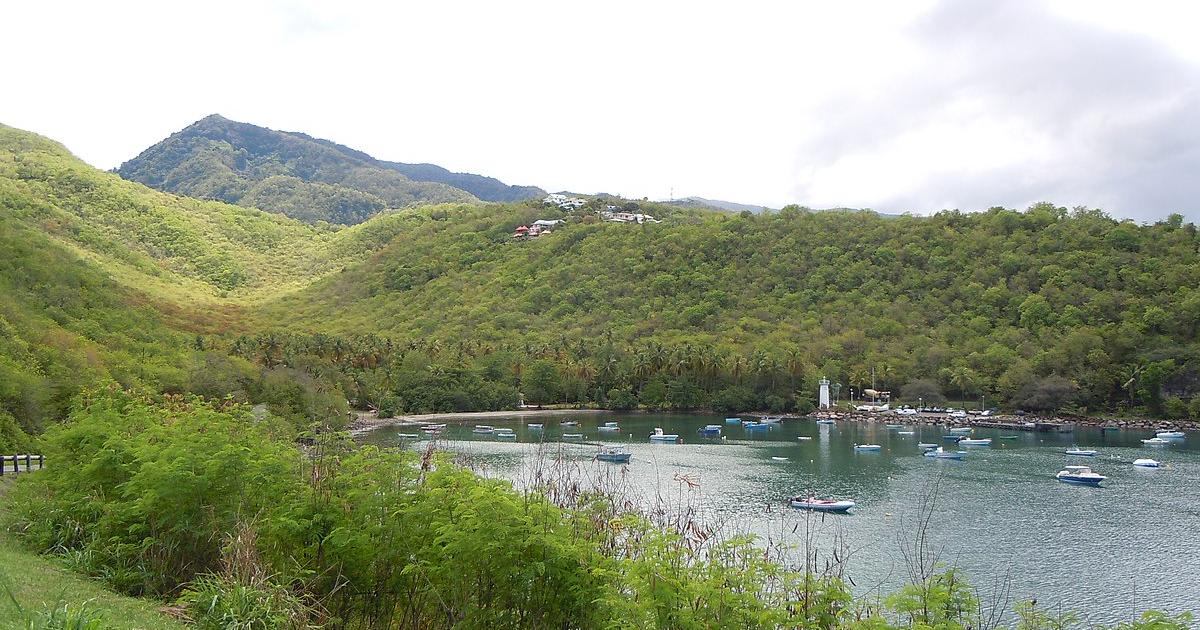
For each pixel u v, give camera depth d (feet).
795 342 483.51
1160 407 386.73
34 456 109.70
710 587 32.78
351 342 431.84
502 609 39.86
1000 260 524.11
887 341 478.59
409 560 42.04
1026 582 122.31
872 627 33.76
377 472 45.37
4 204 524.11
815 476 223.30
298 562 45.60
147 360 230.07
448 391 414.21
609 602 33.88
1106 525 161.07
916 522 160.45
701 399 441.27
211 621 39.60
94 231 599.57
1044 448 297.33
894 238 585.63
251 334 425.28
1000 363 424.87
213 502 50.03
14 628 32.04
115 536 54.34
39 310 229.04
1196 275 449.89
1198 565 133.28
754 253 608.19
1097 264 483.92
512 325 563.07
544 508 40.83
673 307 562.66
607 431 355.97
